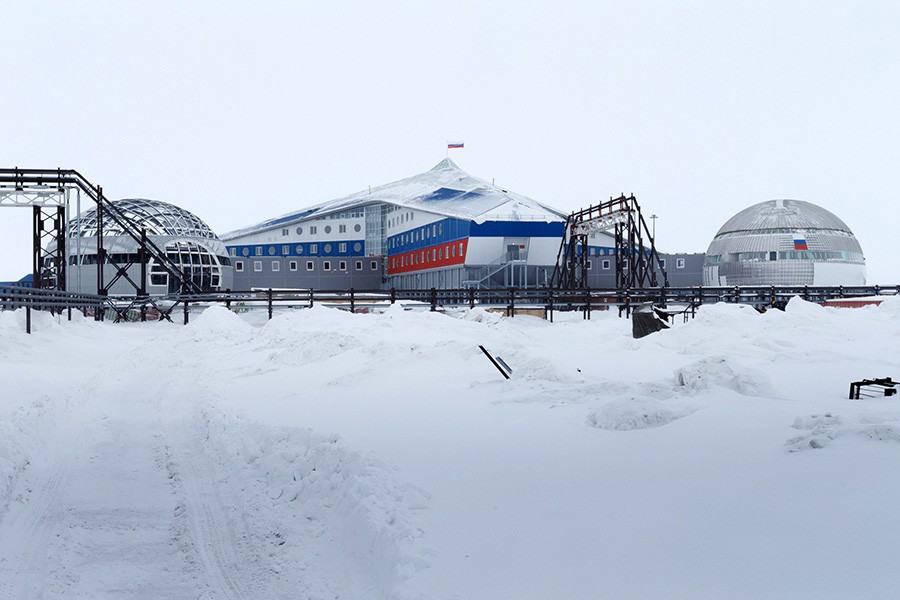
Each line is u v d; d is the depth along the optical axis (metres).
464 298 38.81
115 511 7.57
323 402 12.62
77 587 5.88
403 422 10.51
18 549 6.57
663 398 11.04
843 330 19.95
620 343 20.98
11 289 22.50
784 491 6.15
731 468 7.00
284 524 7.05
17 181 39.16
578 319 38.22
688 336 20.11
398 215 81.19
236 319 27.22
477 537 5.78
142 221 61.56
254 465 8.99
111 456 9.76
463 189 79.06
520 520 6.09
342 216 88.50
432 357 16.33
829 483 6.18
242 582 5.99
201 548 6.66
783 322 20.47
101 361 21.12
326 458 8.05
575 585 4.81
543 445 8.64
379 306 39.41
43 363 19.34
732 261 69.38
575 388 11.76
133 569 6.23
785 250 67.56
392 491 6.80
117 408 13.30
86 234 60.19
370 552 5.93
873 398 10.80
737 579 4.65
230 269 67.12
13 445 9.20
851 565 4.66
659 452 7.88
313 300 39.41
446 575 5.12
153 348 23.88
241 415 11.58
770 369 15.11
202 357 21.77
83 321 32.47
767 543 5.14
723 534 5.39
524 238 64.31
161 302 43.91
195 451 10.03
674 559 5.05
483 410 11.16
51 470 9.06
